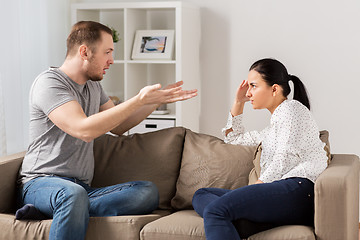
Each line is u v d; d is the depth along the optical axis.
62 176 2.54
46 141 2.55
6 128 3.54
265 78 2.45
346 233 2.10
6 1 3.50
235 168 2.63
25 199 2.47
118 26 4.45
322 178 2.12
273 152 2.39
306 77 4.04
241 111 2.81
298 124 2.31
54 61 4.09
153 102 2.40
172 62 3.96
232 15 4.17
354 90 3.94
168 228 2.27
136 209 2.46
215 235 2.08
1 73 3.46
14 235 2.34
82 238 2.30
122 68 4.50
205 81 4.29
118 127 2.92
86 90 2.69
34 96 2.53
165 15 4.34
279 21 4.06
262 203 2.14
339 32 3.93
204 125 4.33
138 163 2.77
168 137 2.81
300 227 2.15
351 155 2.68
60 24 4.16
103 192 2.50
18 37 3.61
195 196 2.47
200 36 4.26
